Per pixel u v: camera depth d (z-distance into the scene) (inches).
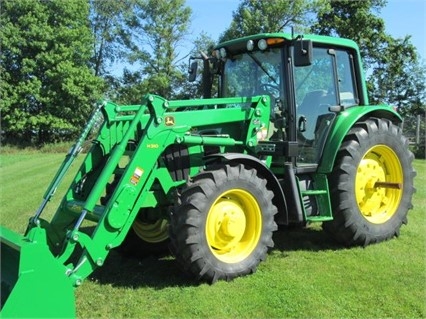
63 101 1173.7
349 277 172.4
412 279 169.9
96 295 159.9
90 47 1228.5
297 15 1189.7
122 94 1443.2
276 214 189.3
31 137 1206.3
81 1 1201.4
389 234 218.5
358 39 1141.1
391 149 221.5
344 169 204.1
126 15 1406.3
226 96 230.8
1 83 1105.4
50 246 170.6
